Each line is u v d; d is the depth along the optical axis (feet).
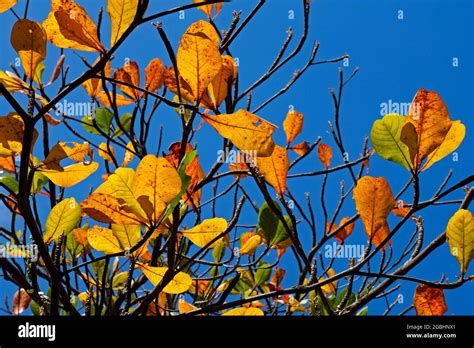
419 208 2.69
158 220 2.54
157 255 3.26
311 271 3.26
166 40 2.64
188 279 2.81
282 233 4.33
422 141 2.67
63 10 2.67
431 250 3.07
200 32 2.60
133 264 2.82
